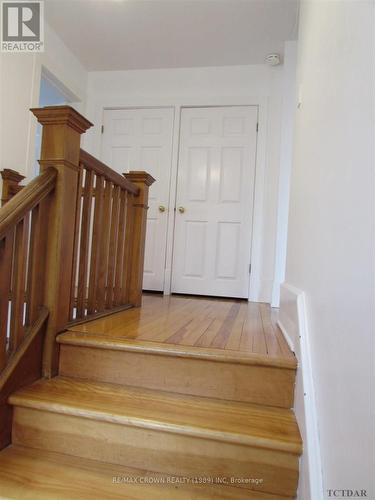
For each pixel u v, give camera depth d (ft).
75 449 3.76
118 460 3.66
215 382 4.16
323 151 3.74
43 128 4.51
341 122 3.06
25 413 3.88
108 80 11.83
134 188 7.34
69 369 4.56
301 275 4.76
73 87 10.99
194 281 11.27
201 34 9.52
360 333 2.26
